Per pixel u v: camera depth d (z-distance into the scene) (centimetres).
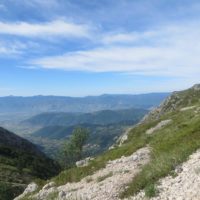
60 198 2775
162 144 3112
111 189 2423
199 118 3672
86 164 4044
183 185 1777
